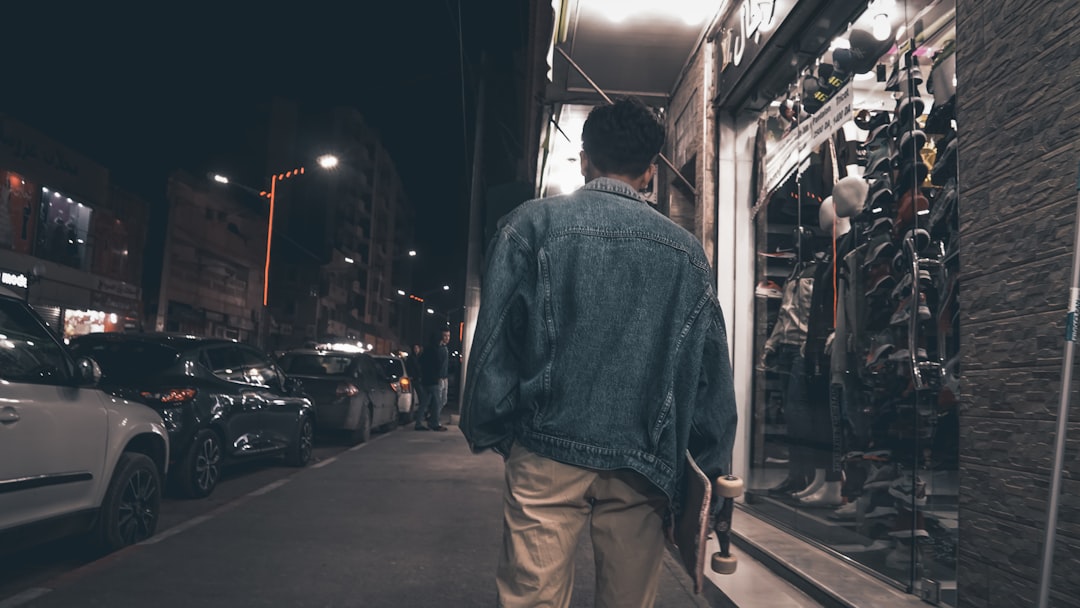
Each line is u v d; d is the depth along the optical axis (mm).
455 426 16938
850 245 4758
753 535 5039
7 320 4066
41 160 23391
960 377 2789
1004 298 2541
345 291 67062
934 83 3832
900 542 3895
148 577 4293
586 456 1676
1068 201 2256
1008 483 2480
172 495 7168
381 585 4273
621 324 1755
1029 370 2398
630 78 8008
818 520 4926
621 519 1740
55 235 24469
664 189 8391
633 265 1787
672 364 1770
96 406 4598
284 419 9031
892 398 4203
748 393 6395
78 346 7285
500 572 1735
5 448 3744
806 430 5277
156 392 6855
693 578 1688
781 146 5844
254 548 5059
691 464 1747
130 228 29469
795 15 4816
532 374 1734
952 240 3627
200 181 35469
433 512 6531
